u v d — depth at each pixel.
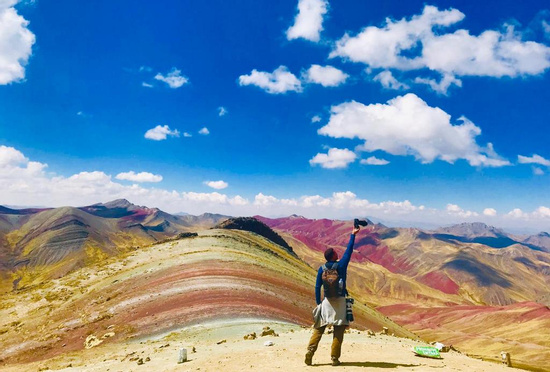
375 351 13.87
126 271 91.56
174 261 89.38
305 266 155.50
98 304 68.69
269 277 81.56
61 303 76.69
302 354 13.22
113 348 40.94
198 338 35.50
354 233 10.53
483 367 11.16
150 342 39.75
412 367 10.59
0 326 68.19
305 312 63.94
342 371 9.98
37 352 49.47
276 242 189.88
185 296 58.97
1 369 38.94
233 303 53.12
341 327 10.58
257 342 20.30
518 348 190.12
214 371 12.26
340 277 10.41
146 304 59.69
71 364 32.78
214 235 125.00
